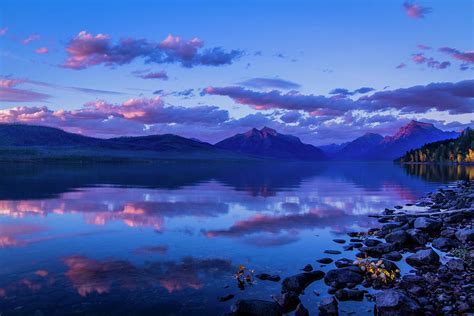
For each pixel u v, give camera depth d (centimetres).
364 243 1365
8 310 727
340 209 2245
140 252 1183
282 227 1648
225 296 814
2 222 1708
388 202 2623
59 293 820
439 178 5981
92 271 982
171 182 4597
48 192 3092
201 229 1578
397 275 976
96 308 743
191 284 891
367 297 831
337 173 8212
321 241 1384
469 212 1847
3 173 6400
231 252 1198
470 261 1066
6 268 1002
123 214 1966
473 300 759
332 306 751
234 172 8531
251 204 2428
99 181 4606
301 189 3672
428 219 1623
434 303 773
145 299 794
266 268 1034
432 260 1065
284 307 772
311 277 958
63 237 1398
